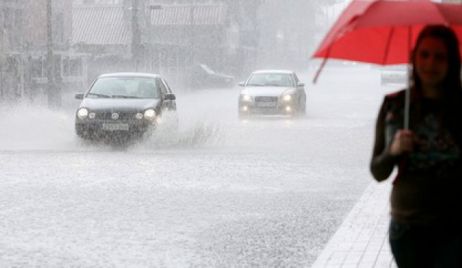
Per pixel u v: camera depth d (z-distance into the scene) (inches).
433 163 346.9
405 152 343.9
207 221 871.7
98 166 1348.4
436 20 337.1
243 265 667.4
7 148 1638.8
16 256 699.4
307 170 1315.2
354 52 379.2
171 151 1590.8
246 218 890.1
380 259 666.8
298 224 852.6
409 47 361.4
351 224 837.8
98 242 761.0
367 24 341.1
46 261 681.0
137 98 1659.7
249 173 1274.6
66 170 1296.8
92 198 1025.5
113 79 1702.8
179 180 1189.7
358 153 1572.3
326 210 940.0
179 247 740.0
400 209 352.8
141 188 1112.2
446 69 347.3
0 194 1053.8
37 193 1064.2
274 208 956.0
